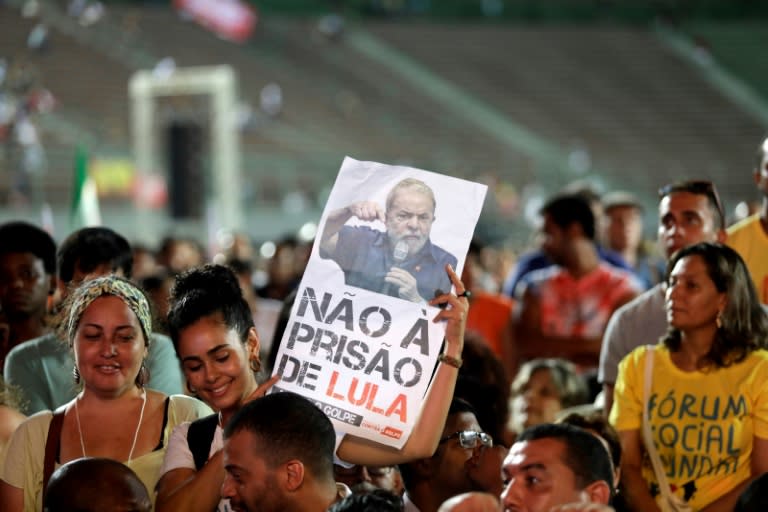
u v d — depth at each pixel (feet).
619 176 240.73
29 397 36.60
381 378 28.25
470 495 23.90
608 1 289.94
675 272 34.40
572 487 24.62
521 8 292.40
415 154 235.20
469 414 30.68
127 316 30.30
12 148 125.29
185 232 162.61
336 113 237.45
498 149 242.37
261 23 251.19
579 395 43.80
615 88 262.67
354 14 279.08
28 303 40.60
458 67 262.26
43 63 201.98
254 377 32.60
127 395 31.22
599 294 54.49
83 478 25.73
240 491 26.05
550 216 54.90
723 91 263.08
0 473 31.22
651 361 35.19
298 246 86.84
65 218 176.55
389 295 28.55
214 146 187.21
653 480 34.88
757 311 34.27
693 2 287.07
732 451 33.68
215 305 28.78
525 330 55.26
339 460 30.96
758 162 41.83
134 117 205.36
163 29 234.79
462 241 28.45
